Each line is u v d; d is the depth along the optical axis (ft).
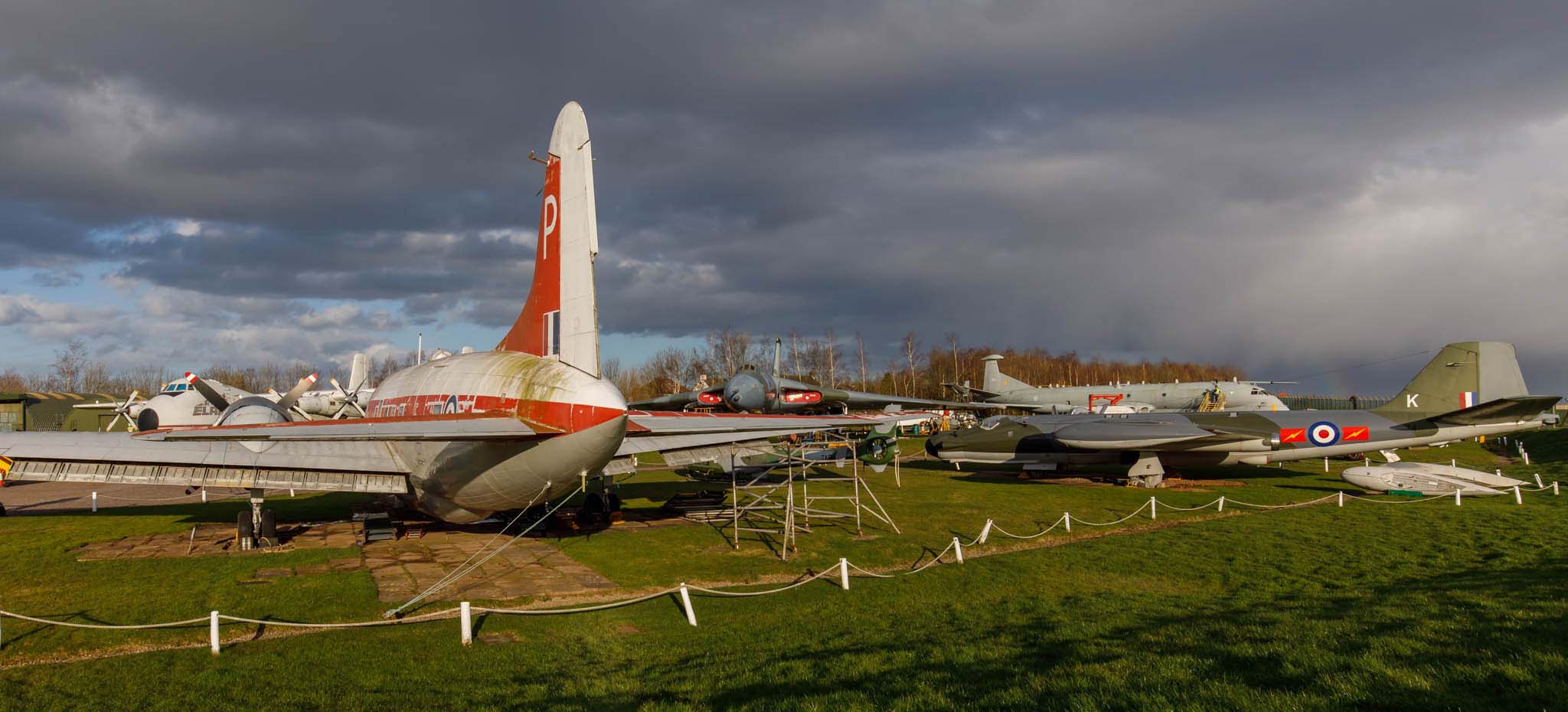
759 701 21.83
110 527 56.34
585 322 42.60
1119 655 25.08
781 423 48.03
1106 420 87.25
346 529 55.42
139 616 32.19
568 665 26.32
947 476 92.17
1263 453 81.87
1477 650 23.58
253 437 29.48
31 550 47.24
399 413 48.39
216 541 50.06
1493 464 99.71
